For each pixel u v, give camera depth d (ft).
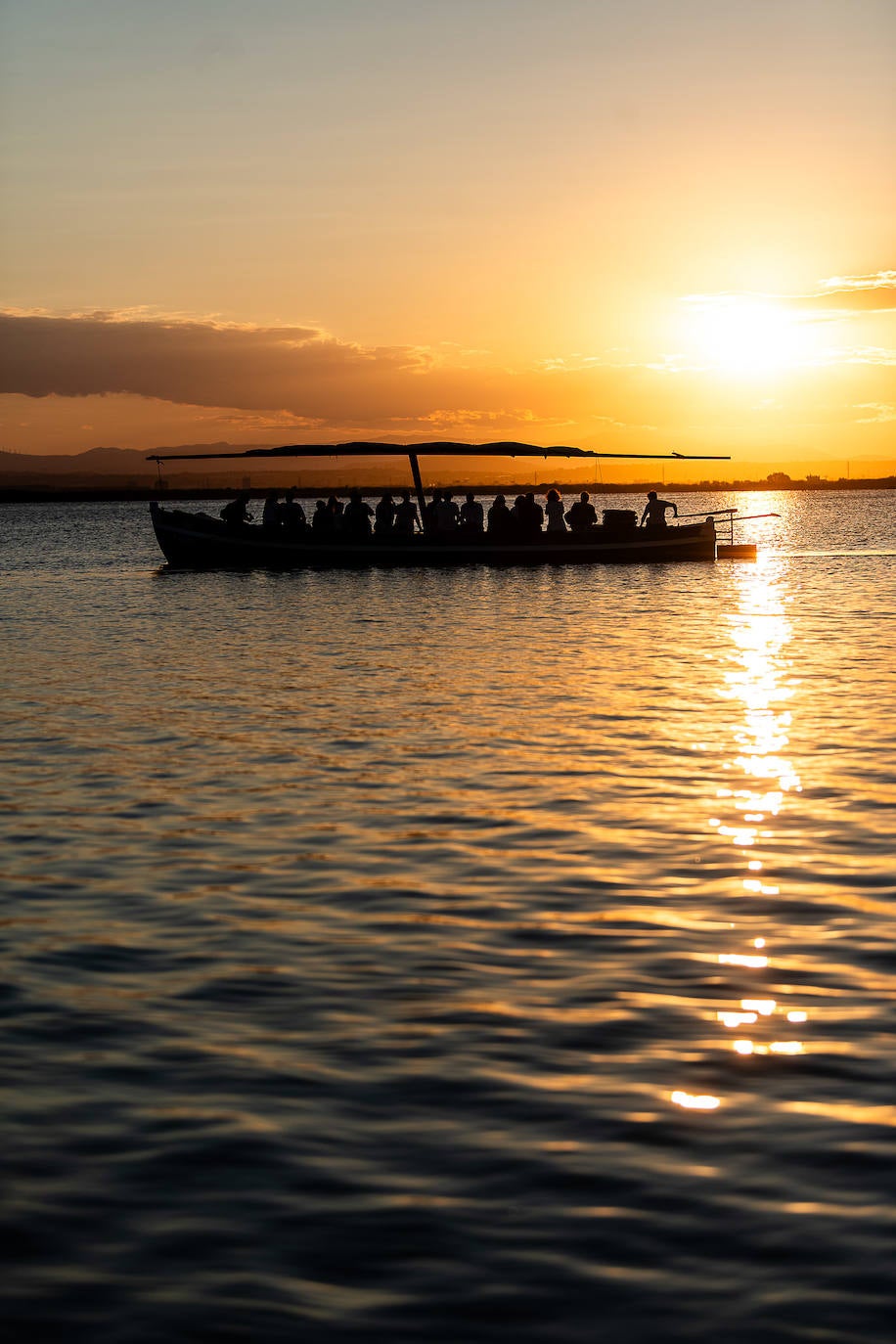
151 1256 16.94
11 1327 15.53
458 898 32.73
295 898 32.94
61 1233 17.48
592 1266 16.61
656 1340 15.20
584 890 33.27
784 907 31.65
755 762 48.85
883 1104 20.98
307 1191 18.47
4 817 41.78
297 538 169.78
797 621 106.83
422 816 41.27
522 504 170.71
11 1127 20.56
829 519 456.04
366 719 59.36
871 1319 15.48
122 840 38.81
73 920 31.35
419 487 175.42
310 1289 16.21
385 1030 24.34
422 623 105.91
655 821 40.32
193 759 50.62
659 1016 24.85
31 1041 24.04
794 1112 20.72
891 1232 17.25
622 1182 18.62
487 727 57.00
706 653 84.23
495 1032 24.14
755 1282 16.21
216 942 29.60
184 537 173.47
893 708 61.11
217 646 91.20
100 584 159.33
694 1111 20.80
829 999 25.67
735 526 394.32
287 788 45.39
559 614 113.29
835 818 40.32
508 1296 16.02
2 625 109.70
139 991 26.58
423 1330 15.40
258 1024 24.71
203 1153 19.61
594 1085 21.83
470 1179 18.76
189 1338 15.33
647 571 168.55
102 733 56.54
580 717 59.41
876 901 32.04
